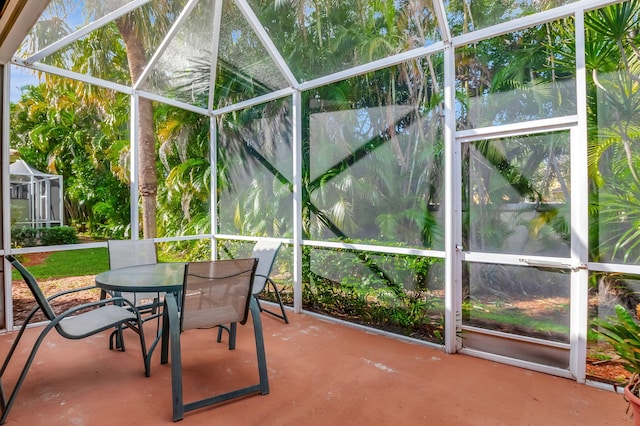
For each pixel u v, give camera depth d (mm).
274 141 4590
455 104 3084
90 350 3076
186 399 2271
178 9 3475
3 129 3469
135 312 2594
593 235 2494
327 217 4031
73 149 4105
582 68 2508
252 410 2156
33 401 2230
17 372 2631
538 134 2719
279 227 4586
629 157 2377
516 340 2809
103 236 4355
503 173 2869
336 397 2312
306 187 4238
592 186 2492
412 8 2949
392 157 3508
